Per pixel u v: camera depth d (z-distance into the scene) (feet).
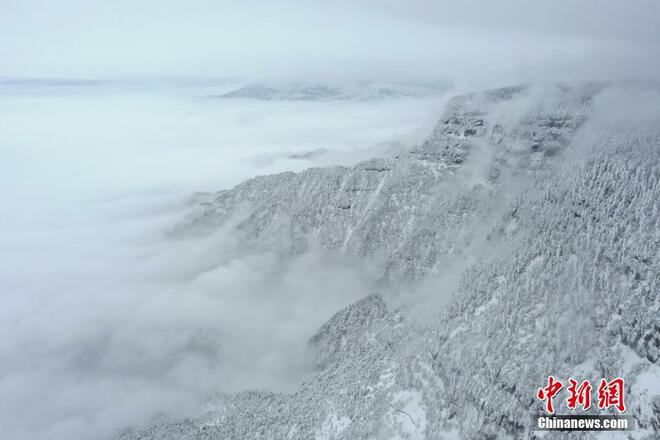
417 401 290.97
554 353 256.32
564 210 341.41
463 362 284.00
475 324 304.71
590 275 281.13
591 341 251.60
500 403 251.19
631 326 242.58
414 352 329.93
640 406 212.84
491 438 247.91
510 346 272.31
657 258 255.29
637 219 288.30
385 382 318.24
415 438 269.44
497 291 317.83
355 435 287.28
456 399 274.16
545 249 318.04
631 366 231.30
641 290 251.60
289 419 335.88
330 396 338.95
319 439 300.20
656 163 330.95
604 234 295.48
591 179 345.31
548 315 276.00
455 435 261.24
